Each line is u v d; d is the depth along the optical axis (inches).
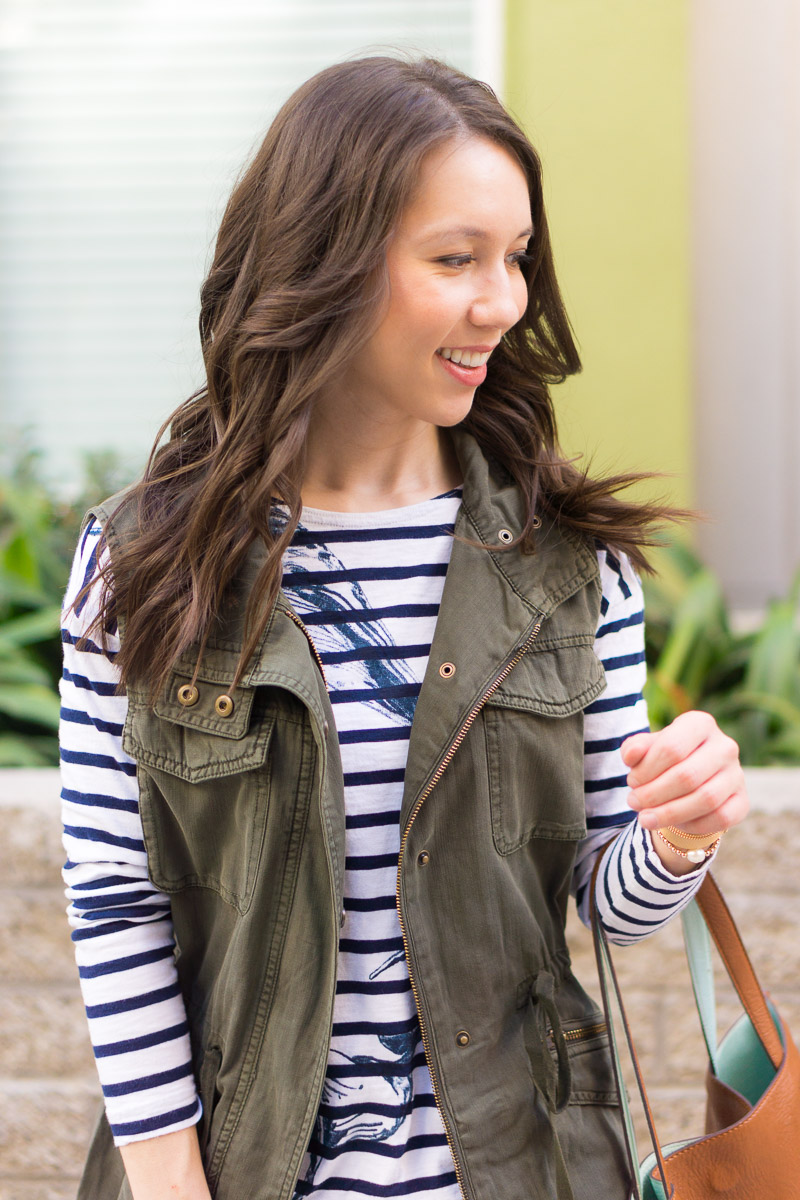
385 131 37.2
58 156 123.6
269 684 38.0
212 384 41.9
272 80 120.6
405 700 40.3
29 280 125.3
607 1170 41.3
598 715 43.9
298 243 38.7
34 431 125.7
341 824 38.5
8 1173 73.0
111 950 40.6
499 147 38.7
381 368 39.4
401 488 43.4
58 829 71.5
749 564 126.0
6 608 91.8
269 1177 38.3
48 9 122.3
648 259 115.1
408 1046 39.3
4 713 89.0
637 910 41.1
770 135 121.2
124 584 40.1
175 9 121.0
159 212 123.3
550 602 41.4
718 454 125.6
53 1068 72.6
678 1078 72.7
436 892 39.5
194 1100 40.6
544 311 44.7
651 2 112.3
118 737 41.2
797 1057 43.1
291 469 40.2
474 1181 38.3
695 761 35.8
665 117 113.3
